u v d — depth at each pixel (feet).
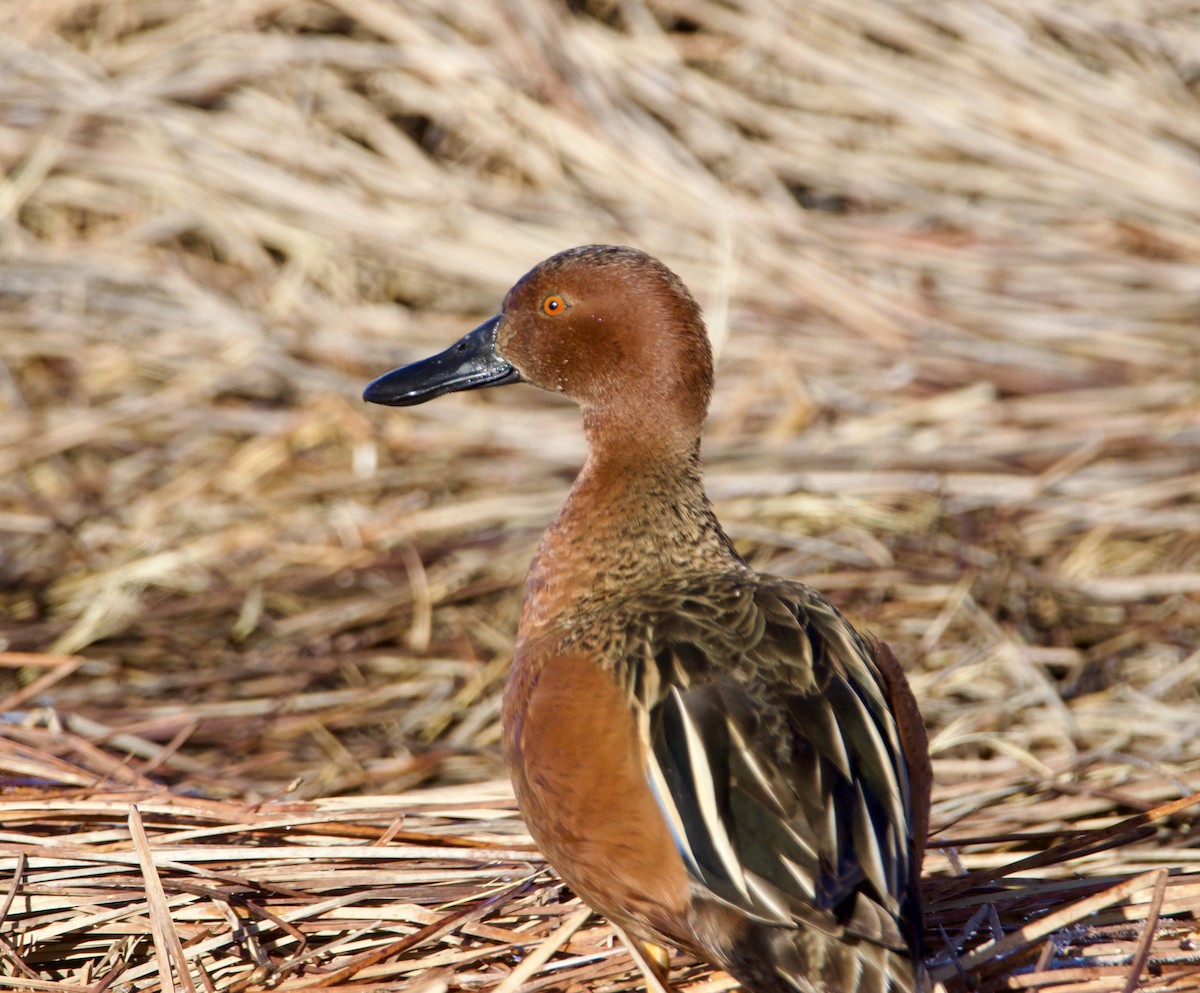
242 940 22.35
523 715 21.22
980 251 45.98
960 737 29.66
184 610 36.45
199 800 25.30
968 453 40.16
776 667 20.18
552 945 21.34
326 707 33.73
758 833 18.58
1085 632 34.96
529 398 43.68
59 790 25.76
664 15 50.49
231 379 43.29
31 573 37.65
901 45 49.34
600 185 46.34
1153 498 38.22
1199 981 20.74
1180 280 44.80
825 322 44.52
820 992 18.19
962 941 21.91
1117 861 24.54
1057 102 47.93
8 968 22.16
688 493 23.85
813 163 47.70
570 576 23.32
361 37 49.08
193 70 47.88
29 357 44.50
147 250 46.03
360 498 40.19
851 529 37.96
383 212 46.09
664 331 24.09
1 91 47.32
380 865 24.02
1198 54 49.26
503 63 47.44
